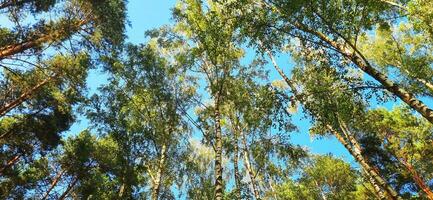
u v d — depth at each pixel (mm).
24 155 19938
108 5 16375
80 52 16062
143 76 20938
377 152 19453
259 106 12945
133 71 20812
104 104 21000
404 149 18859
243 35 13211
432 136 19125
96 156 21297
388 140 19281
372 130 19578
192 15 17672
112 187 21938
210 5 18016
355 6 11273
